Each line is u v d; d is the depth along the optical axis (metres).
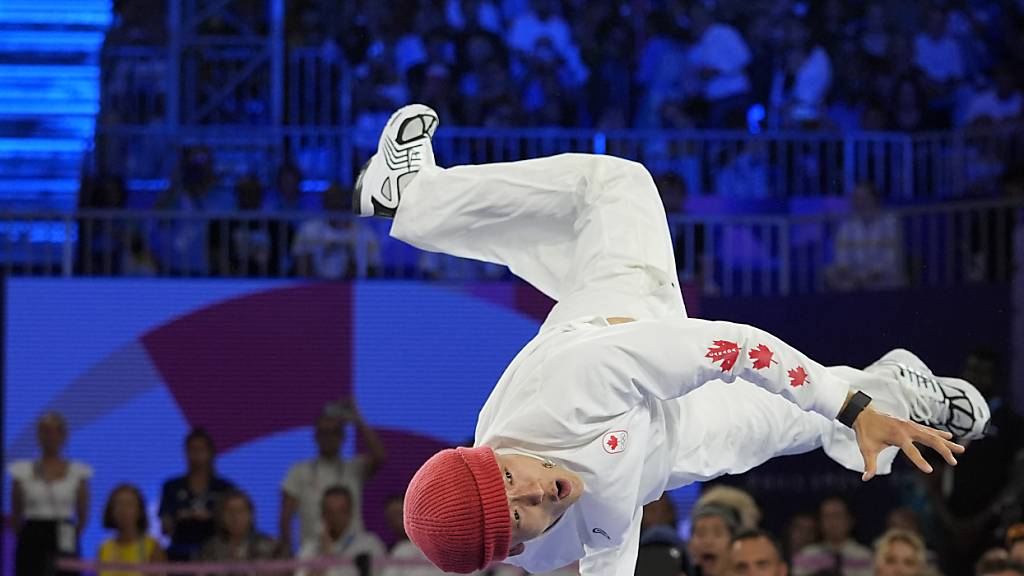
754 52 33.19
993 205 24.81
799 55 32.69
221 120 32.59
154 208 28.97
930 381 10.45
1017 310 24.28
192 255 27.05
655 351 9.20
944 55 33.66
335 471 23.50
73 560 19.59
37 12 35.75
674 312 10.45
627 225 10.60
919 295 25.08
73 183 32.75
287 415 25.48
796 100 32.16
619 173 10.80
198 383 25.45
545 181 10.88
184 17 34.00
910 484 22.83
